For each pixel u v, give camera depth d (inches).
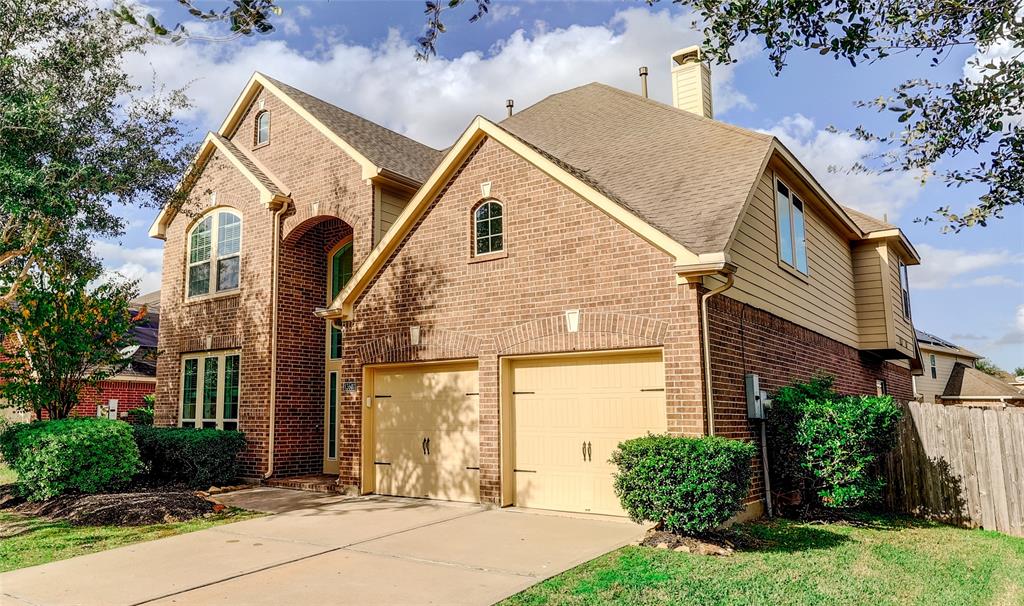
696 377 353.4
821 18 210.8
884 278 673.0
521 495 417.7
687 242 372.5
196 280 645.3
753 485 387.5
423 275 469.4
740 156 457.7
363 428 486.9
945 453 436.5
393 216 560.7
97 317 553.0
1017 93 191.8
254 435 561.9
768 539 336.5
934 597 251.8
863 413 391.5
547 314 409.1
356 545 321.4
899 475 452.8
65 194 414.9
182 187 539.2
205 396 618.8
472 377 447.5
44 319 518.3
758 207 455.8
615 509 382.6
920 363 905.5
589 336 391.5
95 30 461.4
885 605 238.8
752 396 395.2
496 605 230.8
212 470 519.2
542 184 422.0
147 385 975.0
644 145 533.6
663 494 312.8
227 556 302.2
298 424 575.2
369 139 621.6
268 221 589.3
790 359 484.4
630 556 295.3
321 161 579.8
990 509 414.3
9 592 250.4
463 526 362.3
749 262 430.9
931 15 196.5
